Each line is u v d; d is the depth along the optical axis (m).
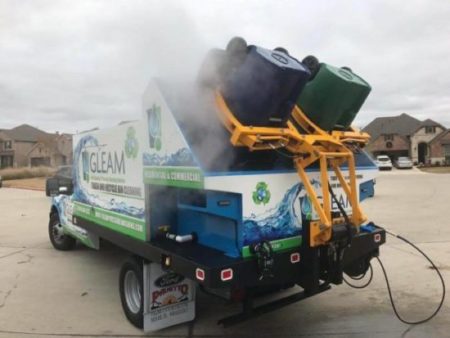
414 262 6.77
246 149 3.68
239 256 3.51
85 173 5.80
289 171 3.75
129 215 4.54
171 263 3.70
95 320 4.66
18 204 16.69
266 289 4.03
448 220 10.85
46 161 57.16
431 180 28.27
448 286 5.61
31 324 4.57
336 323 4.49
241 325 4.46
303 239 3.77
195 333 4.29
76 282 6.04
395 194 18.23
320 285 3.83
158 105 3.89
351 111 4.04
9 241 9.02
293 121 3.91
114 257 7.42
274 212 3.66
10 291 5.68
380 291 5.46
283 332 4.28
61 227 7.79
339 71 3.88
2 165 77.19
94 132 5.41
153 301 4.24
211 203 3.72
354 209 3.93
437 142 69.88
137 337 4.21
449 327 4.36
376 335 4.18
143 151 4.20
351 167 3.93
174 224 4.30
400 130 75.75
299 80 3.39
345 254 3.97
